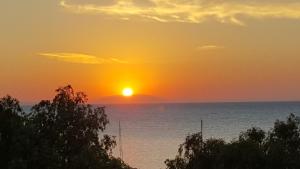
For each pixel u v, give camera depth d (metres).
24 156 33.19
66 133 35.19
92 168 34.03
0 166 33.25
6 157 33.25
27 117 36.09
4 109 35.03
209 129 162.25
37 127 34.97
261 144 38.28
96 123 35.81
